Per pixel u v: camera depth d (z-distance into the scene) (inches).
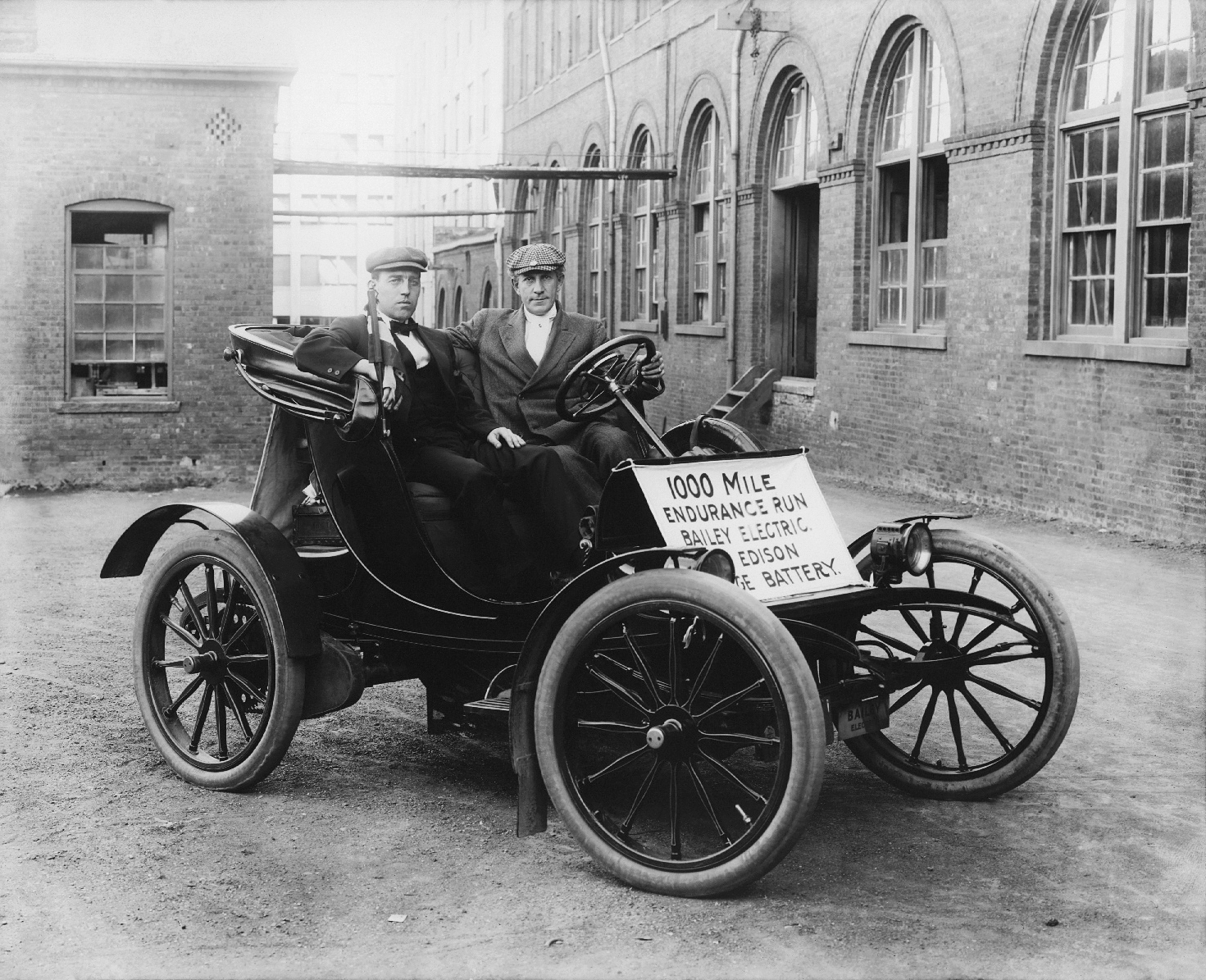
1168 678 257.4
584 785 162.1
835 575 178.5
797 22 691.4
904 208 616.7
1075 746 216.1
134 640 203.9
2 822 176.7
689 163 879.1
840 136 641.0
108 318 656.4
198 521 212.5
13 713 230.1
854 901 151.8
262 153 655.8
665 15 908.6
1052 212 487.8
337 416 186.5
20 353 644.7
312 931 142.7
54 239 642.2
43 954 136.3
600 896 153.6
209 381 662.5
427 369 202.1
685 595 151.4
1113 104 457.1
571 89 1170.0
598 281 1121.4
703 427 228.7
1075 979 131.6
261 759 187.8
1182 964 135.2
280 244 2490.2
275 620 186.7
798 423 698.8
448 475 188.2
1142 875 160.4
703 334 841.5
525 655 163.0
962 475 542.6
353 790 193.2
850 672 185.6
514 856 166.2
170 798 188.2
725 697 153.6
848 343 639.1
